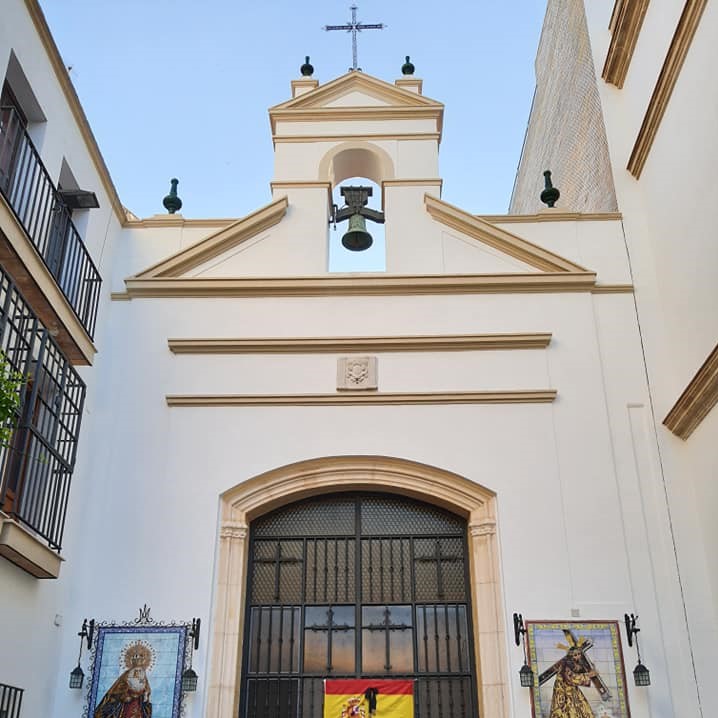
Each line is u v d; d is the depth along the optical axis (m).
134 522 9.33
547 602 8.87
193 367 10.16
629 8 10.91
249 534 9.76
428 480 9.63
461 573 9.56
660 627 8.73
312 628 9.33
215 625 8.88
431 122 11.84
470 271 10.74
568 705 8.40
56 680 8.59
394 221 11.12
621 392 9.97
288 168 11.52
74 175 9.72
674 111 9.84
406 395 9.91
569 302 10.48
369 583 9.54
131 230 11.16
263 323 10.41
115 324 10.44
